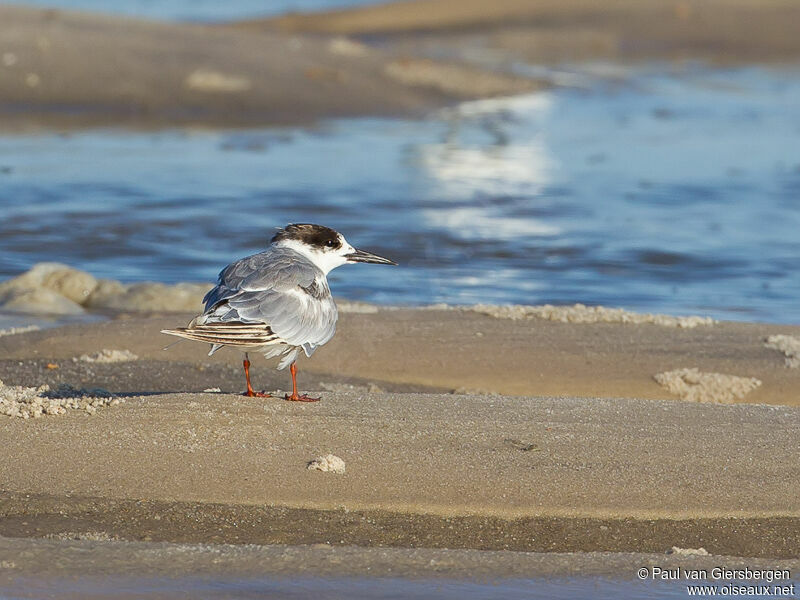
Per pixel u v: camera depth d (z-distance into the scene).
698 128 34.50
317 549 7.68
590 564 7.57
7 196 23.14
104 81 34.97
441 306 15.17
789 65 49.91
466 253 19.56
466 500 8.51
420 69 40.22
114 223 21.16
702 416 10.24
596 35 55.22
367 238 20.47
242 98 35.06
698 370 12.59
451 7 61.16
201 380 12.14
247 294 9.20
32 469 8.77
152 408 9.88
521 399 10.73
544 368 12.75
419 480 8.77
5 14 39.16
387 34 55.62
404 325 14.18
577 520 8.30
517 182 26.09
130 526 8.04
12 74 34.69
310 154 28.98
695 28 56.31
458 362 12.93
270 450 9.16
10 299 15.68
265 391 11.41
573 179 26.58
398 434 9.53
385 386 12.30
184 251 19.38
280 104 34.97
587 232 21.28
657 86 43.72
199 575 7.25
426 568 7.44
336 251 10.47
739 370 12.66
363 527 8.13
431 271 18.38
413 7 61.16
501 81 41.22
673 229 21.61
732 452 9.34
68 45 36.50
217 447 9.18
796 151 30.42
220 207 22.70
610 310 14.85
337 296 16.80
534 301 16.70
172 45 37.62
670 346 13.46
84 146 29.02
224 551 7.60
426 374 12.63
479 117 35.84
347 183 25.42
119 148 28.98
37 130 30.98
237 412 9.87
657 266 18.95
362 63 39.59
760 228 21.75
